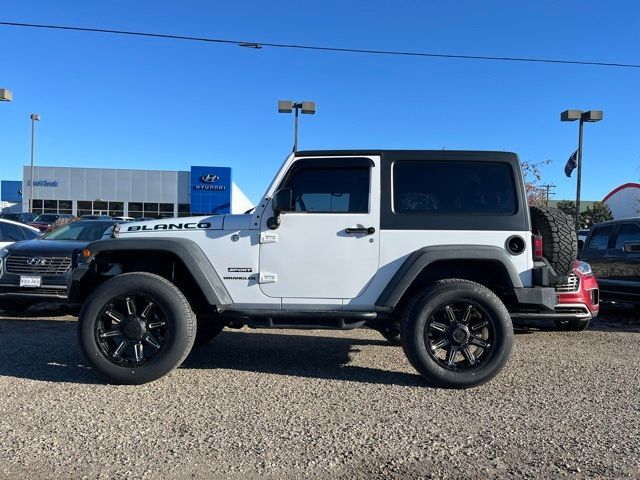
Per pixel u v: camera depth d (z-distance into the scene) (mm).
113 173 48344
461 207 4973
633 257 8867
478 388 4832
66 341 6590
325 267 4930
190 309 4914
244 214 5281
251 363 5715
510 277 4781
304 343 6770
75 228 9562
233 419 4035
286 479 3139
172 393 4629
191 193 46812
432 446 3586
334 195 5035
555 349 6531
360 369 5480
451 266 5117
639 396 4637
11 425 3881
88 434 3734
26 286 8039
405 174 5031
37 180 47844
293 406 4328
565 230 5090
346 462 3352
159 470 3227
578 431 3850
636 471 3242
